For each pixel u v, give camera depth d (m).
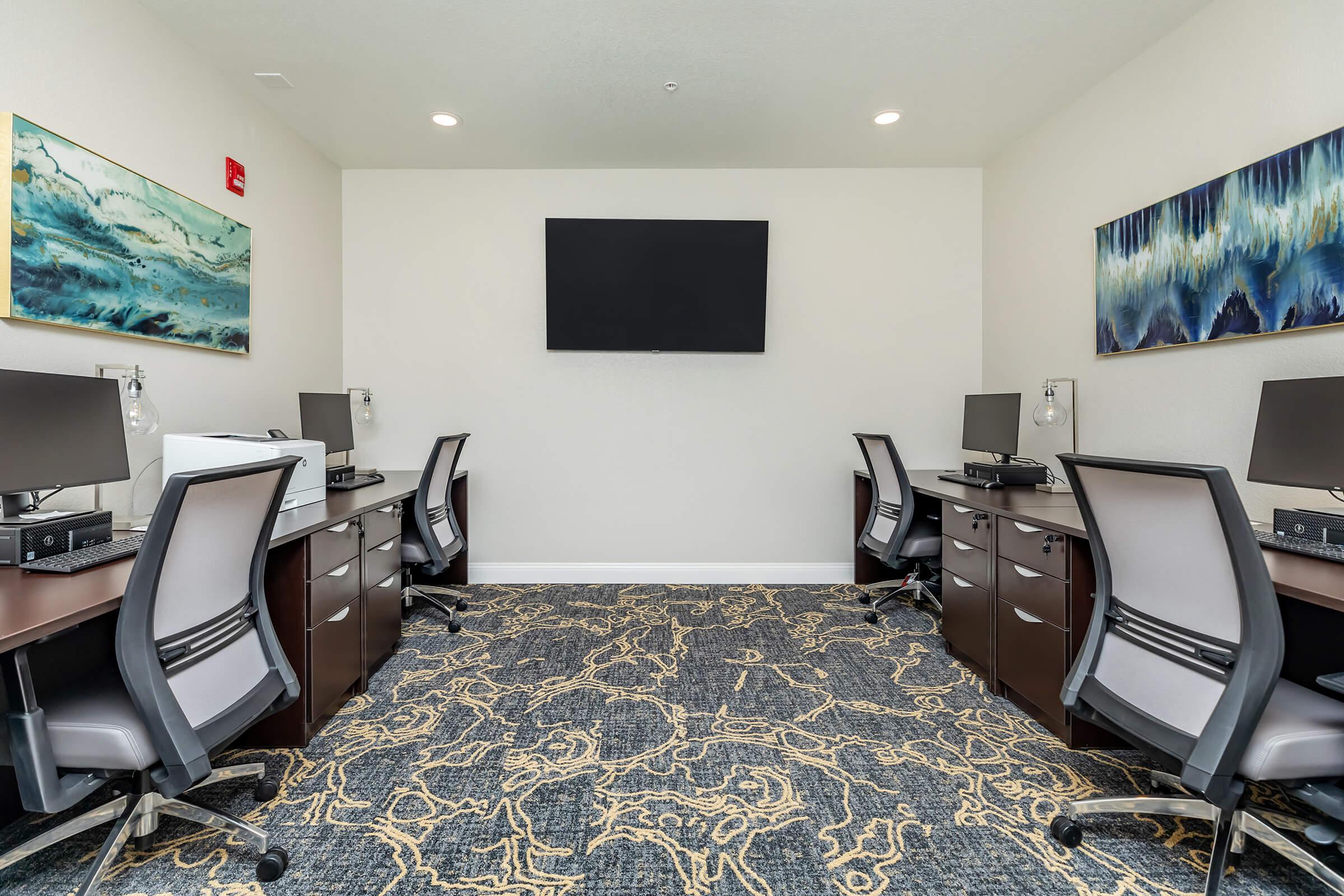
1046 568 1.91
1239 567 1.06
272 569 1.82
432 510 2.91
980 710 2.09
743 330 3.60
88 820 1.28
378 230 3.62
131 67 2.09
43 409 1.54
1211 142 2.16
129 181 2.06
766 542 3.71
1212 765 1.06
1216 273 2.10
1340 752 1.08
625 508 3.70
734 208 3.65
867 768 1.73
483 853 1.38
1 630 0.97
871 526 3.13
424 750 1.82
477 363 3.65
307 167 3.24
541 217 3.64
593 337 3.58
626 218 3.58
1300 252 1.83
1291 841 1.20
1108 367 2.67
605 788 1.63
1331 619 1.58
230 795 1.60
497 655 2.58
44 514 1.60
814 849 1.40
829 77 2.66
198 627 1.25
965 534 2.44
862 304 3.69
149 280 2.15
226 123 2.60
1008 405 2.96
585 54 2.48
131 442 2.12
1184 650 1.19
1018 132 3.20
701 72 2.62
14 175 1.67
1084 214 2.81
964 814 1.53
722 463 3.70
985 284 3.65
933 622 3.01
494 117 3.00
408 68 2.57
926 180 3.67
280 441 2.22
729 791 1.62
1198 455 2.23
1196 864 1.35
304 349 3.21
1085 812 1.42
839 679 2.34
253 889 1.27
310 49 2.43
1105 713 1.30
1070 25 2.30
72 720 1.13
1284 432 1.65
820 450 3.71
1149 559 1.26
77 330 1.90
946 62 2.55
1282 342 1.92
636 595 3.46
